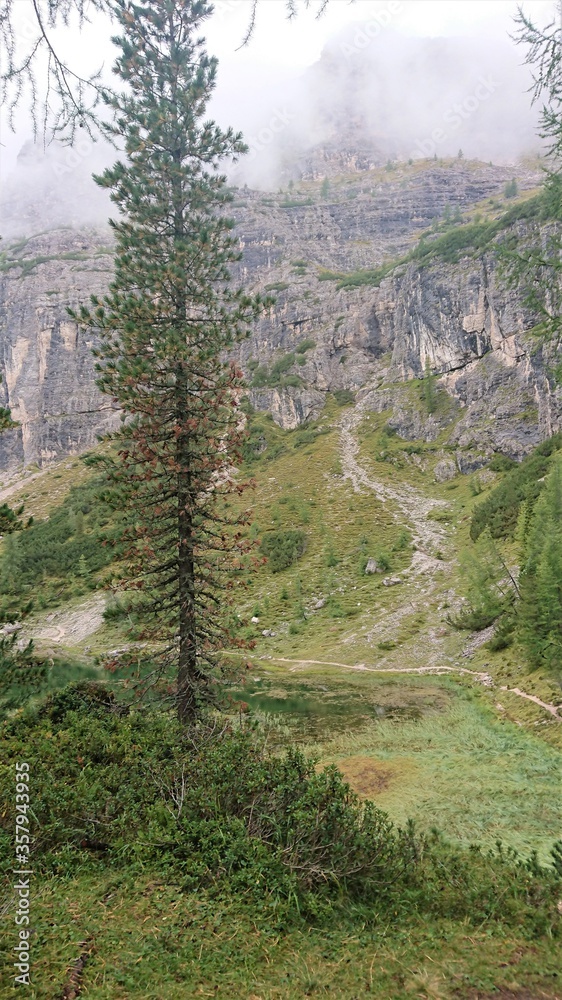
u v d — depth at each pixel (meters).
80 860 6.41
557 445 67.75
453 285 103.19
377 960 5.06
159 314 16.02
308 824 6.62
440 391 103.69
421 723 23.00
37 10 3.60
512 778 15.48
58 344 158.50
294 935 5.43
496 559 38.25
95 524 90.12
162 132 16.73
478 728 21.31
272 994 4.49
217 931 5.29
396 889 6.50
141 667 15.08
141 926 5.21
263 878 6.05
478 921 5.96
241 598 57.88
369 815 7.47
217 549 14.92
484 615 37.41
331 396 128.25
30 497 123.19
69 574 74.19
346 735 21.58
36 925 4.99
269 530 74.62
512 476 64.31
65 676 19.00
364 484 87.75
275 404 126.38
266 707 26.78
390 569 57.41
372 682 32.75
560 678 23.50
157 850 6.53
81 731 10.64
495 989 4.64
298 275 166.38
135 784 8.11
